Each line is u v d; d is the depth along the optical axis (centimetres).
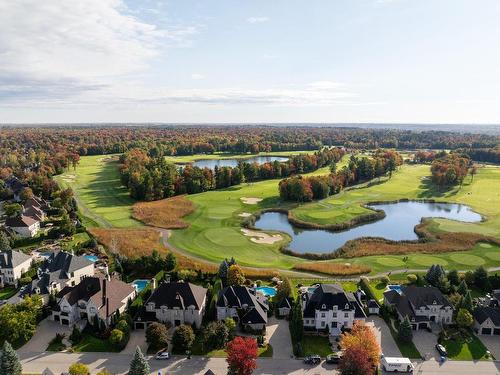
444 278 9962
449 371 6969
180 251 12706
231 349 6644
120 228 15162
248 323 8069
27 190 19375
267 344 7694
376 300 9025
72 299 8431
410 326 7750
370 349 6856
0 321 7700
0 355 6556
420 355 7400
